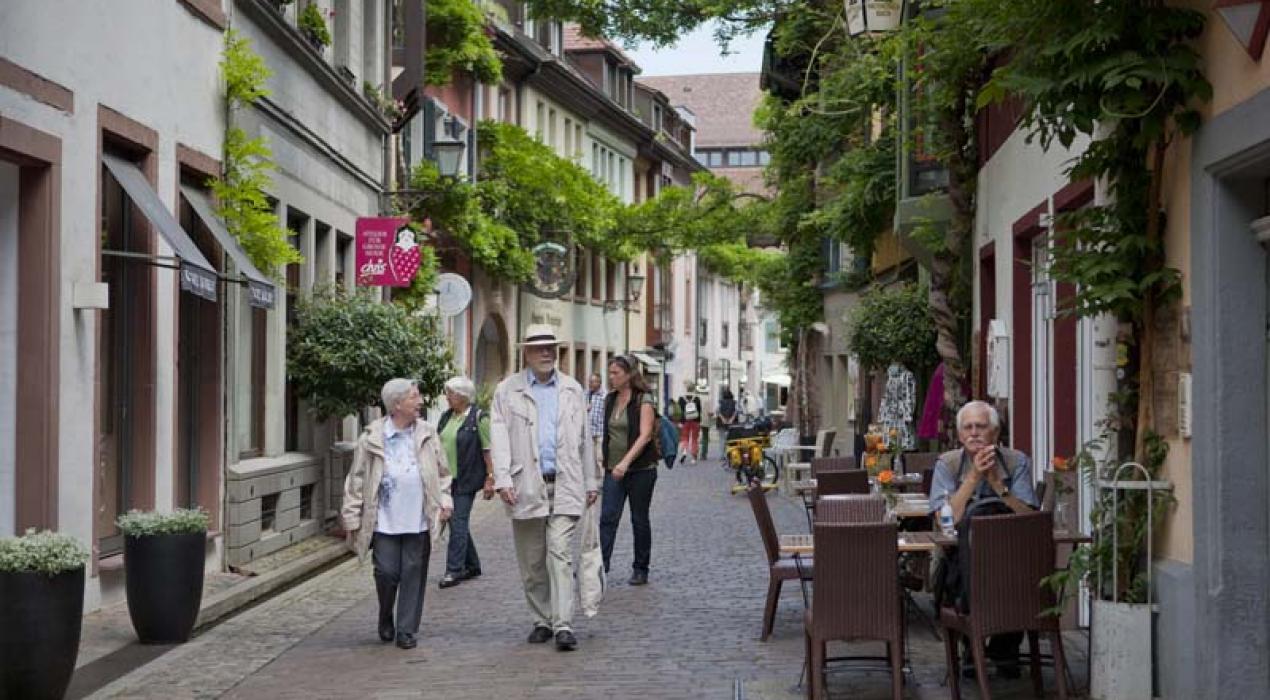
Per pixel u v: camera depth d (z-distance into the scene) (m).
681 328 72.50
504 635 12.01
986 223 16.98
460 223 32.66
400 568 11.52
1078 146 11.72
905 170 19.70
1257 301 8.53
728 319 86.19
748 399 74.69
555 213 39.16
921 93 17.62
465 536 15.20
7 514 11.45
